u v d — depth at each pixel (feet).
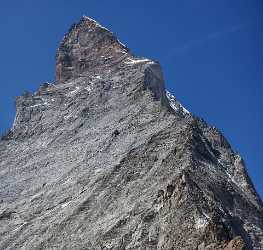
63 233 256.73
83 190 287.69
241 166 317.63
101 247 230.07
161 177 257.55
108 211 254.06
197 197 224.33
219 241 199.21
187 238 207.21
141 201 243.60
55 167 337.11
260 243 249.96
